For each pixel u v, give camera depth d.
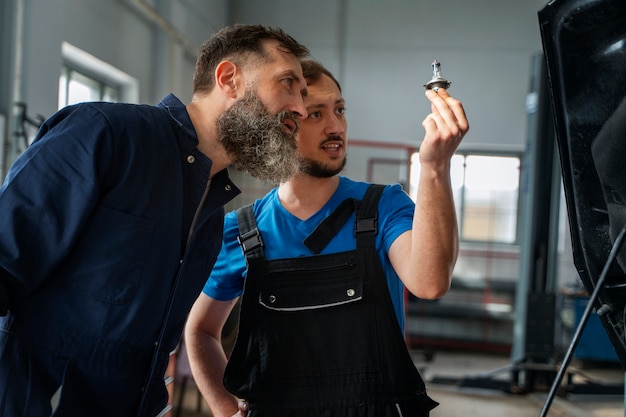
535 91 5.19
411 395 1.23
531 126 5.24
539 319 5.19
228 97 1.15
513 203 7.81
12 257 0.95
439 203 1.07
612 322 1.01
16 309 1.03
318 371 1.25
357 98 7.91
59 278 1.03
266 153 1.14
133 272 1.05
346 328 1.24
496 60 7.72
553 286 5.22
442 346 7.81
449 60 7.79
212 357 1.43
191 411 4.25
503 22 7.73
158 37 6.05
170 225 1.09
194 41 6.84
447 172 1.07
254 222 1.34
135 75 5.64
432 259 1.09
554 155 5.18
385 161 7.80
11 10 3.84
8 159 3.76
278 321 1.27
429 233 1.08
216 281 1.41
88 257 1.03
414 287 1.15
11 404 1.01
